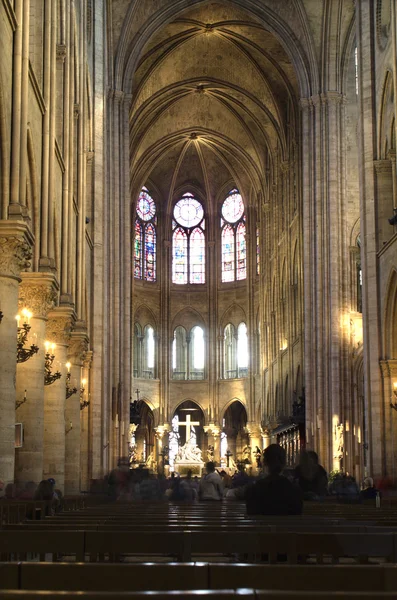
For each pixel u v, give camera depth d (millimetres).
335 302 48375
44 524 10188
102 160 36781
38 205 21312
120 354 48562
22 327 19109
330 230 49156
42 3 22641
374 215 34812
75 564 5410
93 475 33812
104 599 4074
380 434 33281
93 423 34219
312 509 16203
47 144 22000
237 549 7766
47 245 21766
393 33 31422
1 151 16953
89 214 35812
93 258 35562
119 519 11500
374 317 34250
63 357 24672
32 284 20688
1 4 15906
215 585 5367
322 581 5258
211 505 17641
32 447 20125
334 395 47562
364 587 5242
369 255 34812
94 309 34938
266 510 11531
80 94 30766
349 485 22531
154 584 5332
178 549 7707
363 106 35812
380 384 33656
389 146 34531
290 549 7715
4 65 16438
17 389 20281
